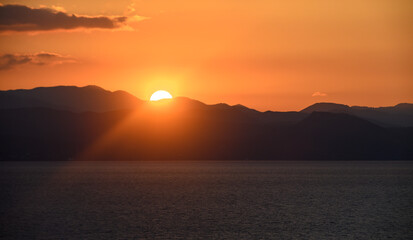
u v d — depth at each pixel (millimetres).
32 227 84625
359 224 88000
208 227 84438
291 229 82938
